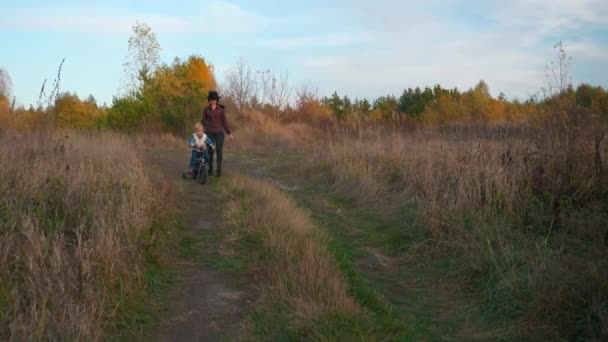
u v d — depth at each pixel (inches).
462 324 217.9
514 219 284.5
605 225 259.9
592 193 287.0
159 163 562.9
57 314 175.3
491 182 304.3
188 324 200.8
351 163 474.3
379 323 199.8
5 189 256.7
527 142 352.5
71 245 229.6
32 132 433.4
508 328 208.7
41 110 474.6
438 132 530.0
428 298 244.4
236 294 227.1
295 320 194.1
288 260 242.2
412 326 208.1
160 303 214.8
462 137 440.5
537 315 207.8
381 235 326.0
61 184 276.7
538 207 288.8
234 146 802.8
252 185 417.4
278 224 303.4
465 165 334.6
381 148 497.0
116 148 449.4
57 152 367.9
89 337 170.2
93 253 212.2
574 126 321.1
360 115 644.1
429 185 338.0
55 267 188.2
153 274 235.8
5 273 191.3
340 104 1261.1
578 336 196.1
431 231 296.2
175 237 290.8
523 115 405.4
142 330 192.4
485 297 231.8
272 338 189.3
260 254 267.7
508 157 329.1
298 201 418.3
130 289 211.3
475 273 249.0
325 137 671.8
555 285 211.3
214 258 267.0
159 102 986.1
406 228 323.6
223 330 196.5
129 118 943.7
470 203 295.4
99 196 269.0
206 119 494.0
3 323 169.2
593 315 195.8
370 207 393.7
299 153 716.0
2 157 315.0
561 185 291.3
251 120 1021.8
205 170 457.4
